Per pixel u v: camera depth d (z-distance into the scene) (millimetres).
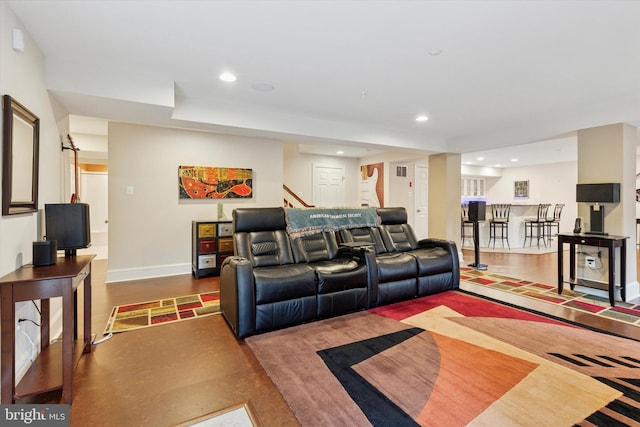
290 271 2916
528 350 2383
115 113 3264
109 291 3996
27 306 2070
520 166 9898
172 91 3068
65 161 3123
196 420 1659
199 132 5020
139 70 2846
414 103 3770
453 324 2908
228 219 5039
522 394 1837
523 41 2322
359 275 3223
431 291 3840
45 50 2455
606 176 3748
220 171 5160
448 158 5941
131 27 2148
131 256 4617
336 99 3646
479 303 3529
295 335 2693
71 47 2422
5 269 1804
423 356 2299
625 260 3576
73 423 1636
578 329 2781
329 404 1771
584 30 2162
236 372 2119
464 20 2051
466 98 3590
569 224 8945
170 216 4859
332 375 2064
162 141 4789
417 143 5465
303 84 3189
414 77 2998
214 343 2553
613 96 3518
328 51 2492
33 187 2205
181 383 1993
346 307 3160
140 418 1675
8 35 1870
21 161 2006
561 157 7941
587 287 3869
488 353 2340
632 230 3793
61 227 2270
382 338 2615
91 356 2326
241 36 2270
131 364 2221
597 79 3037
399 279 3559
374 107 3930
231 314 2770
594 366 2145
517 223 8016
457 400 1787
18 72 2020
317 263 3346
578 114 3988
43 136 2477
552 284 4352
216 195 5137
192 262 4953
